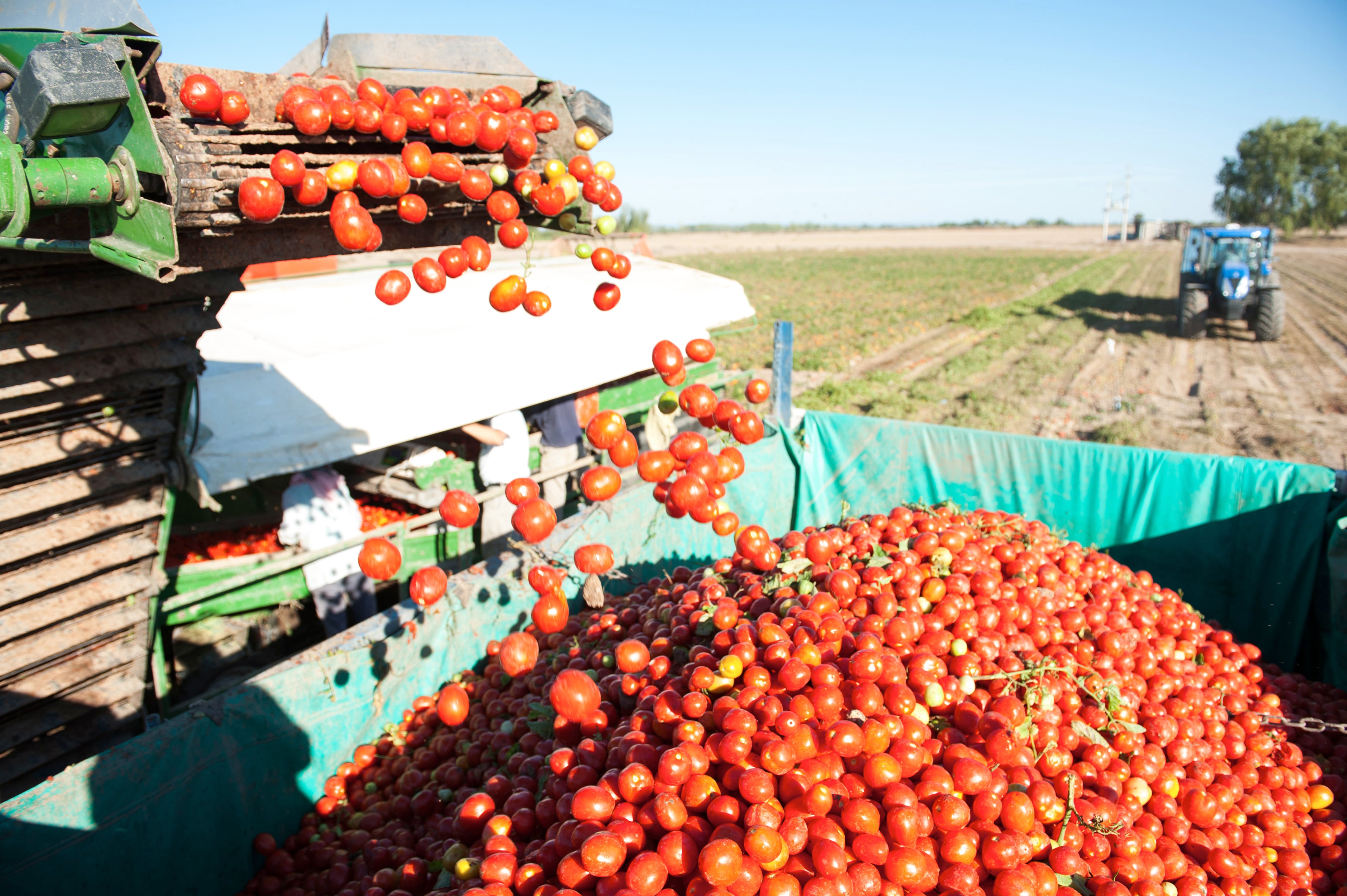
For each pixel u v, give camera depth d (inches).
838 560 171.5
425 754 174.9
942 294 1576.0
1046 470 296.4
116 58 97.1
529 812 125.6
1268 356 796.0
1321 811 157.4
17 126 104.9
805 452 339.3
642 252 493.0
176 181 98.3
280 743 162.2
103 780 131.3
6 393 142.0
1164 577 278.4
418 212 122.6
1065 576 188.5
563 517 323.3
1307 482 250.7
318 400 240.8
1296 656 255.0
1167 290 1467.8
